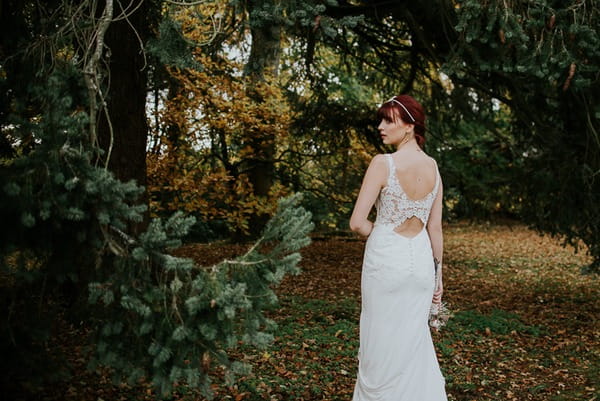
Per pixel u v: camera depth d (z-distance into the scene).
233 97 8.94
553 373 5.04
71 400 3.54
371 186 2.89
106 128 5.42
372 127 10.27
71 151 2.28
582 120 6.07
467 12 4.05
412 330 2.89
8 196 2.23
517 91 6.42
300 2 3.67
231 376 2.32
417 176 2.90
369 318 2.94
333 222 15.16
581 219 6.66
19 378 2.66
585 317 7.41
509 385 4.67
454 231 20.11
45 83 2.63
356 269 10.87
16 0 3.05
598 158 6.07
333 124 10.19
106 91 2.89
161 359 2.25
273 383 4.24
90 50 2.89
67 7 2.89
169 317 2.32
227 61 8.76
